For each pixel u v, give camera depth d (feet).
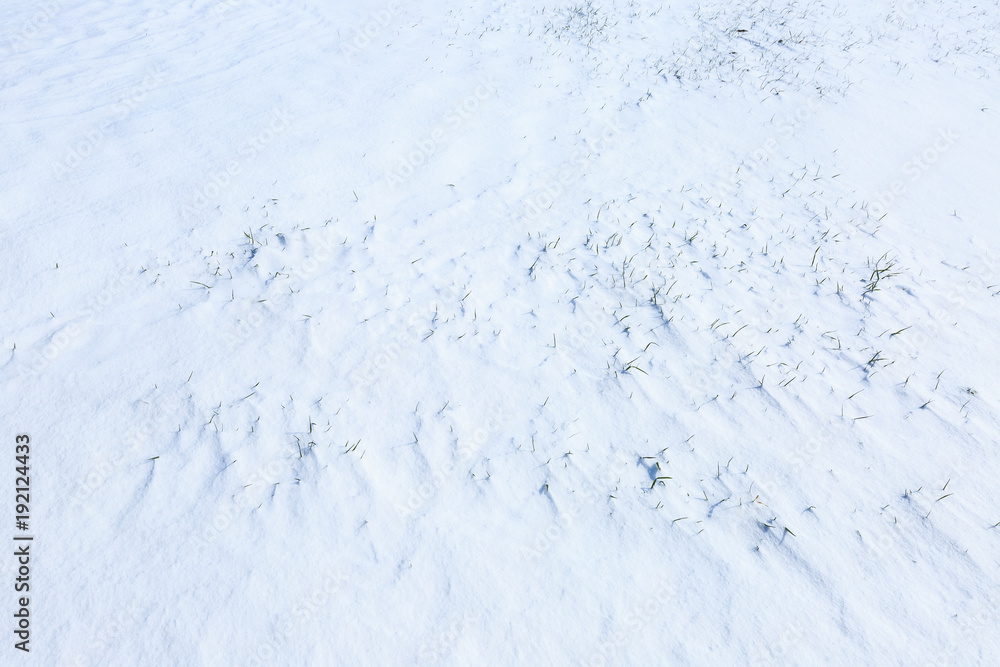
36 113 21.89
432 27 31.53
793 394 14.49
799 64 31.17
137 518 11.39
